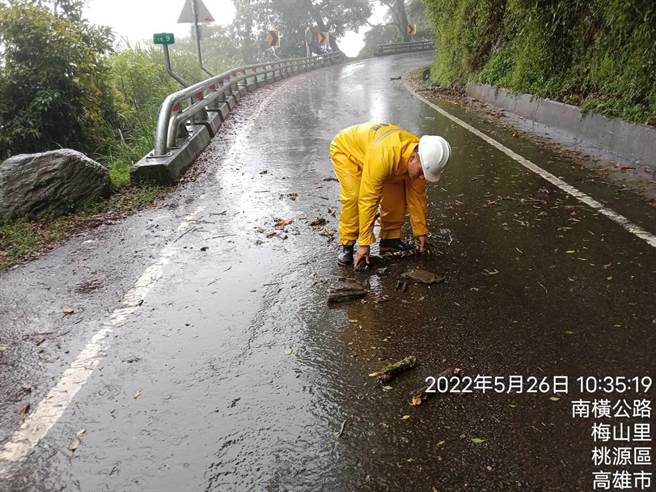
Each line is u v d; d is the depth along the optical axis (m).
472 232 4.70
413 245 4.49
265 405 2.68
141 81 13.49
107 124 10.19
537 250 4.26
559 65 9.50
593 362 2.87
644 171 6.05
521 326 3.23
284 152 8.32
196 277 4.11
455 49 15.88
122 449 2.46
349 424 2.52
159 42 10.30
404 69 26.42
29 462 2.41
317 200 5.83
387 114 11.65
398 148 3.59
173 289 3.94
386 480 2.20
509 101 10.84
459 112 11.27
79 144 9.38
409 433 2.45
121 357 3.15
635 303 3.41
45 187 5.59
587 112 7.70
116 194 6.25
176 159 6.96
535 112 9.50
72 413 2.71
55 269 4.38
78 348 3.26
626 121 6.78
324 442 2.42
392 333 3.24
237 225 5.18
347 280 3.92
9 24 8.41
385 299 3.63
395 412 2.58
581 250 4.21
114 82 12.66
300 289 3.84
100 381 2.94
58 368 3.08
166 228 5.18
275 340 3.23
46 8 9.24
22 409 2.75
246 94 17.75
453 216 5.10
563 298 3.52
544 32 9.73
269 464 2.32
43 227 5.33
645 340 3.02
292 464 2.31
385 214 4.26
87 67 9.16
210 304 3.70
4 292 4.02
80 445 2.49
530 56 10.23
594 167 6.43
